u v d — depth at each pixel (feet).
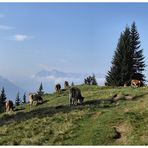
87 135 108.47
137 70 327.47
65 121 125.70
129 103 136.77
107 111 128.36
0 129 130.41
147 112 120.37
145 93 151.12
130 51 327.26
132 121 113.60
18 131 123.85
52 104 166.30
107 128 110.42
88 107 139.23
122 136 106.11
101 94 164.55
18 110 172.55
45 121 129.29
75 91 149.89
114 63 329.93
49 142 108.78
